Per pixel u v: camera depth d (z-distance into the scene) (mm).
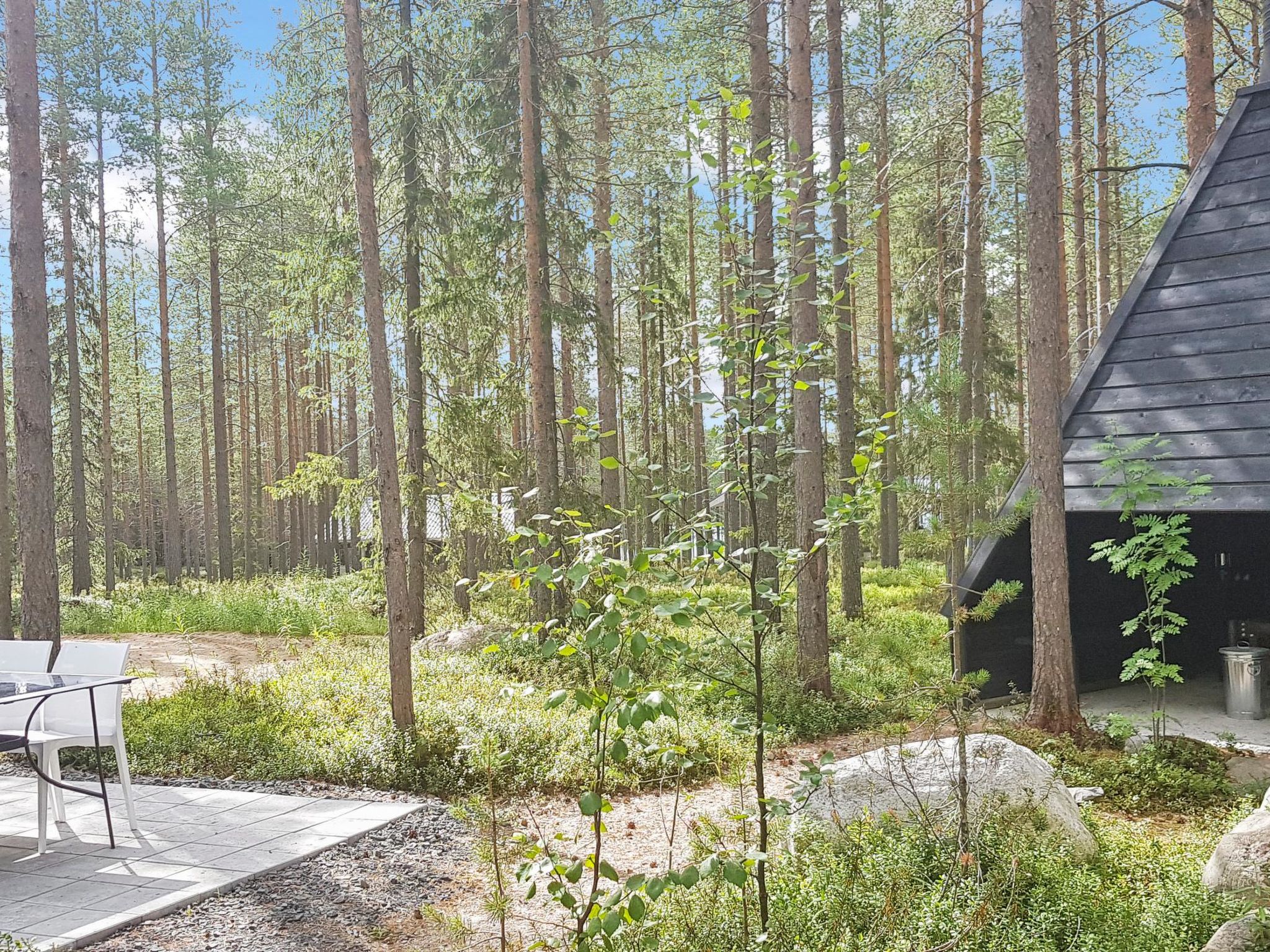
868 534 25453
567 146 15242
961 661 10523
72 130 23062
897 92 16625
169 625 19562
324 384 31734
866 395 17562
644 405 24344
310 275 15922
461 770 8336
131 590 26438
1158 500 9102
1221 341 9766
